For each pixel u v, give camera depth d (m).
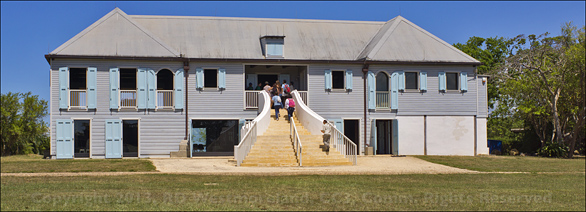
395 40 31.36
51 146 26.56
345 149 22.86
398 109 30.02
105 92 27.12
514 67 38.66
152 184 15.62
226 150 28.38
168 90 27.86
